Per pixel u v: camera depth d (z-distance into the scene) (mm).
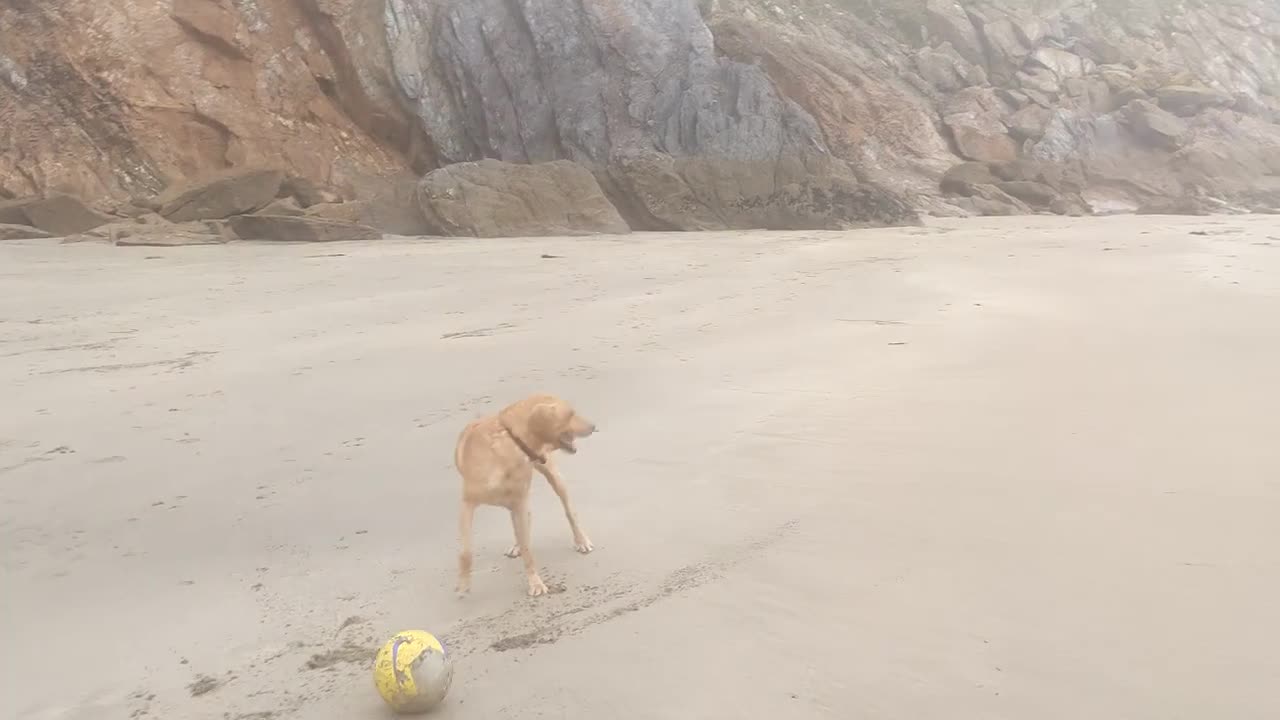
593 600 3260
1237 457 4402
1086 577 3197
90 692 2803
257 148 23672
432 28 25891
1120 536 3541
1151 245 15609
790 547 3602
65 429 5676
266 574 3623
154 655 3018
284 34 24969
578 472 4652
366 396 6332
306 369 7184
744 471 4555
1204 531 3541
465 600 3322
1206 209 28656
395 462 4945
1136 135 33031
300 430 5582
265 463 4984
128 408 6137
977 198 28562
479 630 3082
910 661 2701
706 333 8266
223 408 6105
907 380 6273
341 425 5664
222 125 23359
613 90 26141
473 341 8148
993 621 2918
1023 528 3672
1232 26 40094
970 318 8531
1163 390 5750
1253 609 2906
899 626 2918
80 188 21391
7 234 18766
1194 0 40844
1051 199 28891
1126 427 5000
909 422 5273
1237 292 9547
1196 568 3219
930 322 8391
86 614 3330
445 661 2613
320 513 4254
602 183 24547
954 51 35688
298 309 10164
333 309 10109
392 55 25453
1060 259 13492
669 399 6031
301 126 24703
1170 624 2840
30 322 9539
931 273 12016
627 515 4066
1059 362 6625
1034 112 33031
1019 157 32156
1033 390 5887
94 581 3607
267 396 6387
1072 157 31812
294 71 24891
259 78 24281
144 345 8305
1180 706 2412
